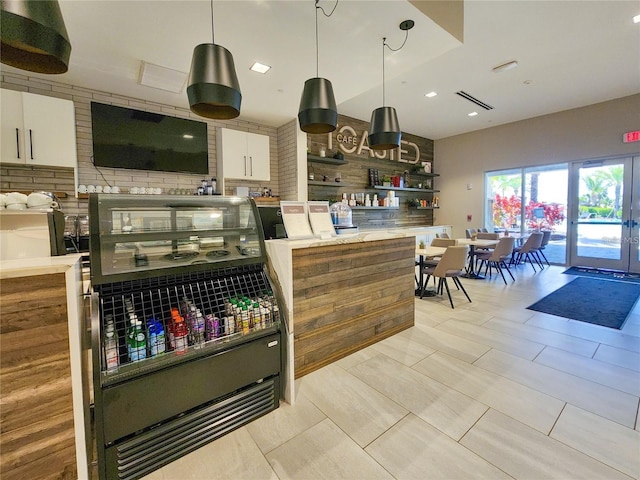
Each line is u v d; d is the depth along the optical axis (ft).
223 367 5.39
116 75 10.91
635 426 5.41
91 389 4.84
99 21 7.89
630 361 7.76
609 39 11.58
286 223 7.51
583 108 19.21
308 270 7.25
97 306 4.55
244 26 8.26
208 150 14.96
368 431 5.42
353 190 21.08
